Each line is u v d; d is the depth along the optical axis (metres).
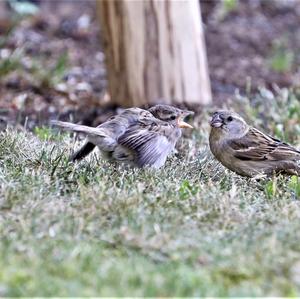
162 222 9.04
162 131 10.94
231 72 19.83
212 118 11.71
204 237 8.68
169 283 7.50
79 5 23.94
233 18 23.23
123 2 15.79
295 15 23.77
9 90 17.58
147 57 15.94
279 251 8.32
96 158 11.27
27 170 10.39
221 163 11.93
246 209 9.71
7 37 20.11
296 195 10.66
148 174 10.59
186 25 15.91
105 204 9.33
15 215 9.04
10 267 7.72
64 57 18.62
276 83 19.25
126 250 8.34
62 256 8.01
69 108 16.59
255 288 7.68
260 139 11.69
